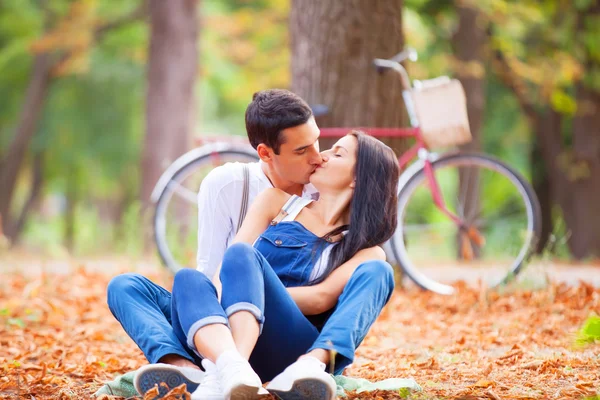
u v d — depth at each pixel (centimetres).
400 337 726
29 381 531
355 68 936
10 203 2706
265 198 482
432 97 888
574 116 2281
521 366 567
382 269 441
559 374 534
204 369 436
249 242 471
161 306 474
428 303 855
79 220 4147
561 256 1566
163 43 2172
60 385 526
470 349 661
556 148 2422
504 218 952
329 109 935
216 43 2600
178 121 2170
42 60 2639
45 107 2848
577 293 841
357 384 488
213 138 941
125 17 2550
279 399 407
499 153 2778
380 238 462
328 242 464
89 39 2514
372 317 435
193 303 418
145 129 2184
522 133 2692
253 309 416
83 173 3100
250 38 2598
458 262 1122
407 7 2134
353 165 466
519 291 870
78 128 2844
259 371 453
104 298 904
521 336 689
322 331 425
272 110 464
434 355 635
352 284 439
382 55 942
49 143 2859
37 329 756
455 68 2078
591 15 2191
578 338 432
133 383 459
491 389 495
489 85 2584
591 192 2264
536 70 2191
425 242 965
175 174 947
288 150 465
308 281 458
